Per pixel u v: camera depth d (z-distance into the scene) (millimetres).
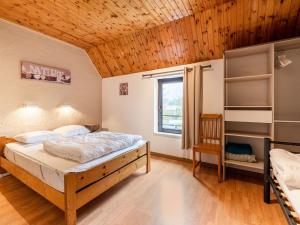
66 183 1488
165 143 3588
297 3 2002
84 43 3590
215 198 2045
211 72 3014
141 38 3150
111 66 4070
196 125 3059
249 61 2707
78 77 3854
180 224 1615
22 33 2852
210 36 2684
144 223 1632
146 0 2148
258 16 2234
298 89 2422
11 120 2752
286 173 1210
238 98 2812
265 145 1943
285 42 2182
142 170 2893
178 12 2416
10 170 2305
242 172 2752
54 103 3379
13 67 2756
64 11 2416
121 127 4223
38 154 2057
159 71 3598
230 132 2682
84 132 3518
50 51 3268
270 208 1845
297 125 2441
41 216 1729
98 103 4398
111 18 2588
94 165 1800
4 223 1626
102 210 1818
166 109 3734
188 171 2848
